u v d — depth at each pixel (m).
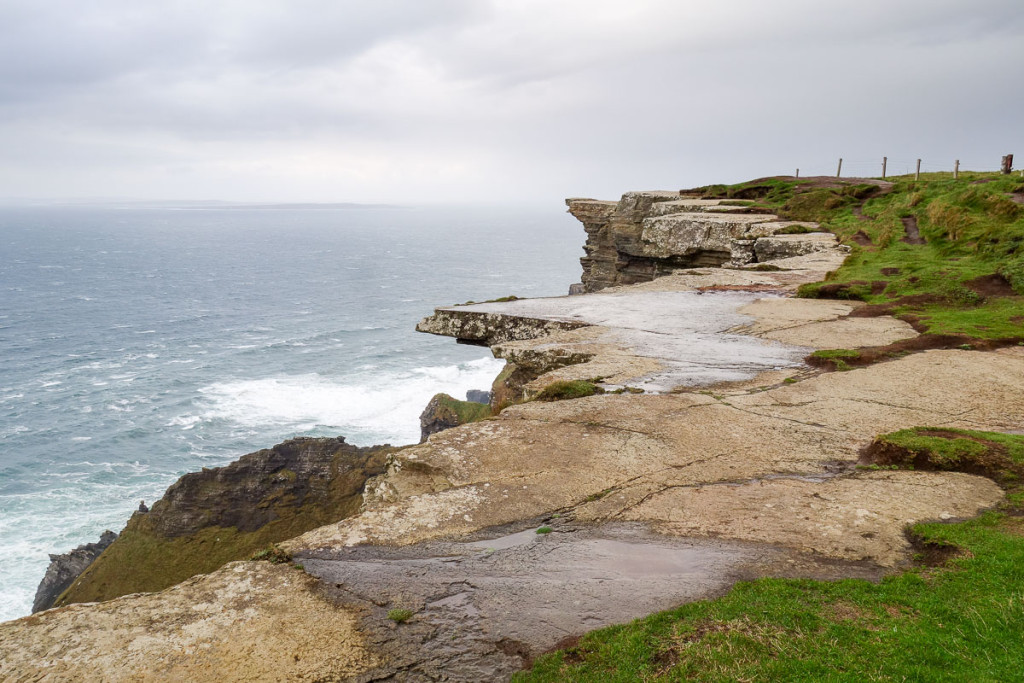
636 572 7.37
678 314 21.42
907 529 8.09
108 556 40.75
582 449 10.85
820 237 36.06
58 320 165.62
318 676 5.72
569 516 8.72
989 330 17.66
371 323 167.38
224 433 83.81
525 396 14.78
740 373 15.04
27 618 6.50
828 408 12.66
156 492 68.38
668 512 8.73
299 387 103.31
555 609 6.71
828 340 17.78
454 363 120.88
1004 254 24.50
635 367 15.51
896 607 6.39
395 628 6.42
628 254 53.78
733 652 5.76
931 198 36.84
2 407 94.50
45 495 67.38
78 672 5.68
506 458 10.56
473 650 6.11
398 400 95.75
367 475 43.59
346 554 7.84
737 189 56.47
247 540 40.22
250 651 6.03
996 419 11.91
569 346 17.55
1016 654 5.38
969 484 9.31
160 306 192.88
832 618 6.22
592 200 59.44
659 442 11.09
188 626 6.39
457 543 8.09
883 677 5.27
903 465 10.09
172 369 116.19
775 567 7.36
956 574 6.89
